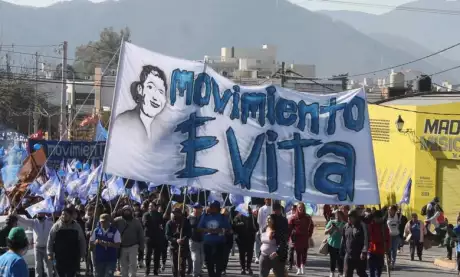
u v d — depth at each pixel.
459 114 34.25
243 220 20.64
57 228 15.19
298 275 20.50
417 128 35.03
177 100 14.54
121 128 14.43
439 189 34.62
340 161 14.55
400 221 28.06
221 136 14.50
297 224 20.62
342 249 17.47
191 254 18.55
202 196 27.97
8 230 15.30
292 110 14.52
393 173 36.78
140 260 22.06
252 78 77.69
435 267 24.92
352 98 14.63
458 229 21.88
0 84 57.69
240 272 21.42
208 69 14.59
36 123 56.44
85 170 28.56
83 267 20.81
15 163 32.69
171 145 14.47
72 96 68.06
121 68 14.46
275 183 14.44
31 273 16.98
